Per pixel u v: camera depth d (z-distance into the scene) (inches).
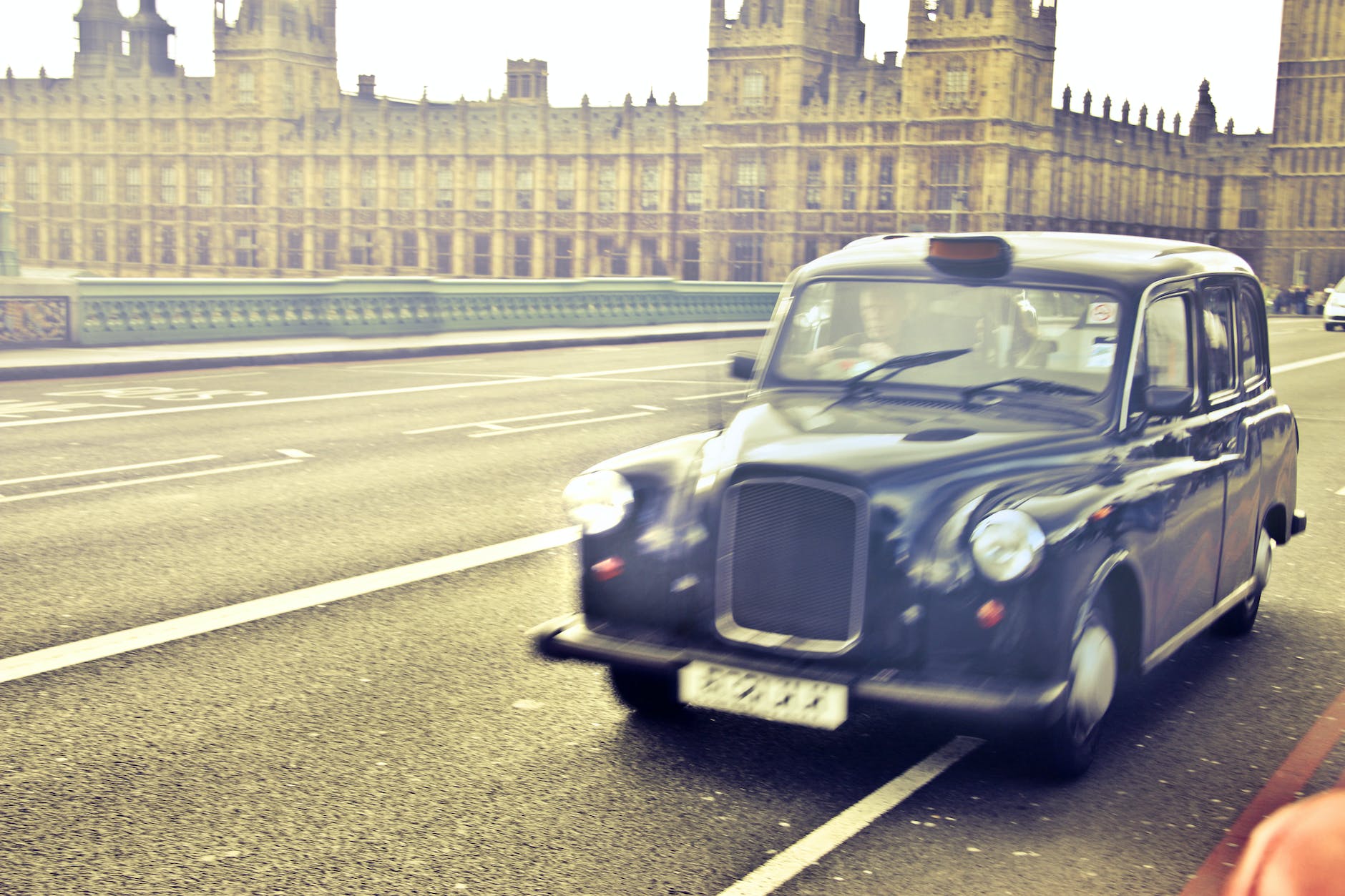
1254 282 249.3
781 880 152.7
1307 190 4421.8
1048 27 3469.5
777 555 178.1
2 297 823.7
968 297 210.5
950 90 3442.4
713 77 3779.5
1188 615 215.0
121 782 178.5
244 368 837.2
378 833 163.5
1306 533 365.4
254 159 4712.1
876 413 201.3
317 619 259.8
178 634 247.9
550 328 1258.0
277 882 149.6
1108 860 159.5
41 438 502.0
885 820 170.4
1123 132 4104.3
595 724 204.4
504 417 588.1
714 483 184.7
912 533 172.1
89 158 5078.7
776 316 225.3
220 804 171.6
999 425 194.1
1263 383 253.9
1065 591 169.3
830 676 171.8
